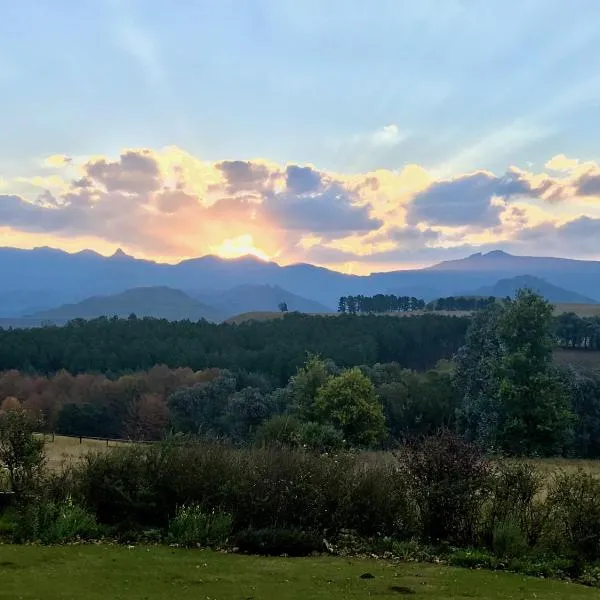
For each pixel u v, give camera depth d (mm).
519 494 8672
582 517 8125
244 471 9414
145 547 8148
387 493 9180
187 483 9359
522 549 8055
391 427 53594
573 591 6637
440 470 9016
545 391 32969
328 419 35219
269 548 8242
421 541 8805
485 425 36031
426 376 60094
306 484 9156
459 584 6730
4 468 9422
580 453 45781
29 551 7551
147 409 62812
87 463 9797
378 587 6477
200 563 7320
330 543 8688
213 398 62125
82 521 8688
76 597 5691
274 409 54281
